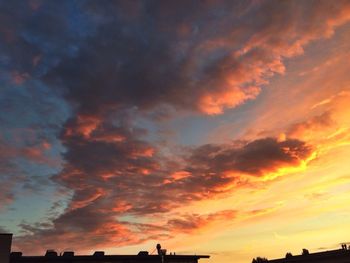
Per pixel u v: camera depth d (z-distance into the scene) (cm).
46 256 3183
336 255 3528
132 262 3438
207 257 3709
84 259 3294
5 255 2756
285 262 3903
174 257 3591
